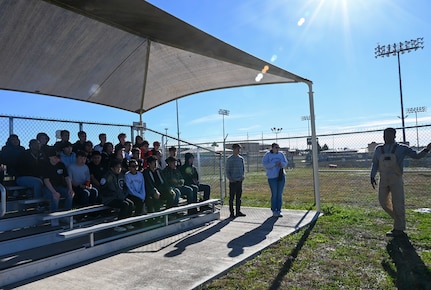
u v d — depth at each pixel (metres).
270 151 7.82
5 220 5.10
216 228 6.50
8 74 7.09
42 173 5.55
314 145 8.07
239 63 6.49
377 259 4.47
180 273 4.00
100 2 4.09
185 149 11.92
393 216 5.66
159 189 6.64
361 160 23.25
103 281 3.80
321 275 3.97
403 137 10.42
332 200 10.25
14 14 4.91
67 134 6.70
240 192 7.79
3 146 6.25
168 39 5.47
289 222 6.81
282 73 7.25
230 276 3.99
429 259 4.38
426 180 15.10
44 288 3.63
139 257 4.70
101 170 6.50
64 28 5.55
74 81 7.86
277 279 3.87
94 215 6.07
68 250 4.56
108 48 6.59
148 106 10.38
